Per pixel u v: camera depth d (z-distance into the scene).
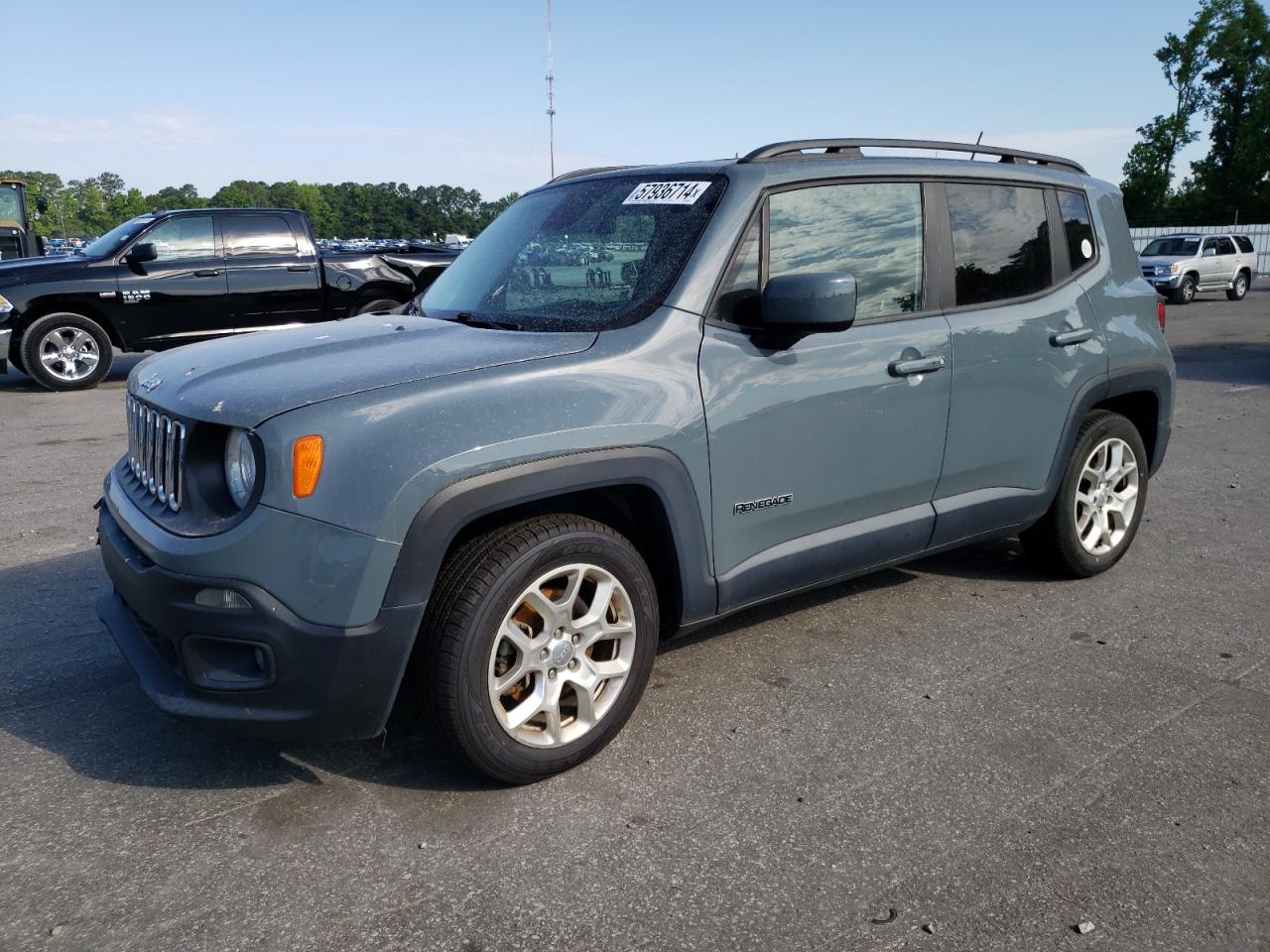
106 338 11.27
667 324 3.13
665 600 3.32
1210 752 3.16
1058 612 4.32
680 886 2.52
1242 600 4.47
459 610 2.72
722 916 2.41
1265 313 21.11
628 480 2.97
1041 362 4.13
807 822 2.79
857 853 2.65
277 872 2.58
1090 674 3.72
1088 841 2.70
